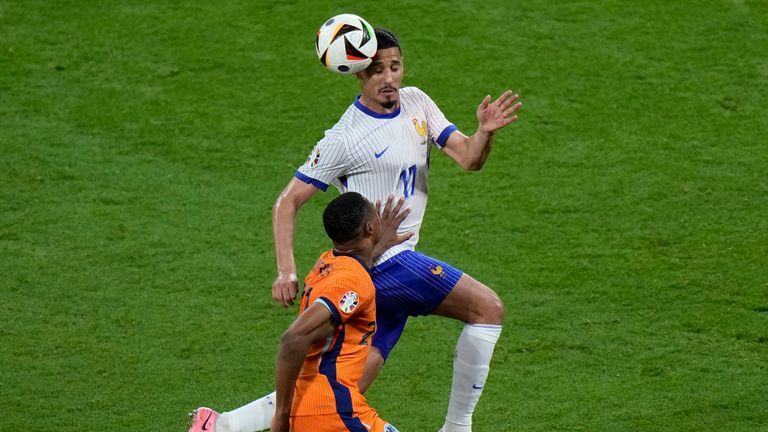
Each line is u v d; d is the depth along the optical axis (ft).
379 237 65.05
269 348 94.12
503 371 89.92
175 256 107.76
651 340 93.50
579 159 123.03
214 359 92.38
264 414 73.31
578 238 109.70
